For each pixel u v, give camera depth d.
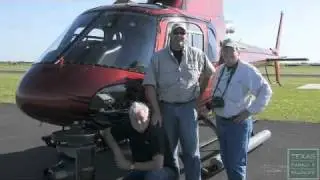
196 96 4.64
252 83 4.29
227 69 4.42
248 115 4.29
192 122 4.60
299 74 57.97
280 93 20.59
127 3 6.20
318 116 11.76
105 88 5.06
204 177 5.69
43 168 6.07
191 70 4.55
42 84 5.20
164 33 5.76
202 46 6.50
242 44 9.39
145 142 4.05
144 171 4.23
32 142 8.00
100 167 6.10
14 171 5.91
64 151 4.54
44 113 5.25
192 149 4.59
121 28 5.59
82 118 5.12
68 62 5.32
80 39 5.56
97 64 5.25
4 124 10.20
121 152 4.22
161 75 4.55
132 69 5.31
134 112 3.96
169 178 4.27
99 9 5.95
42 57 5.67
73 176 4.57
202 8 7.42
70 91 5.03
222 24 7.88
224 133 4.43
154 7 6.05
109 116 4.96
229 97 4.34
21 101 5.36
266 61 10.05
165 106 4.59
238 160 4.38
